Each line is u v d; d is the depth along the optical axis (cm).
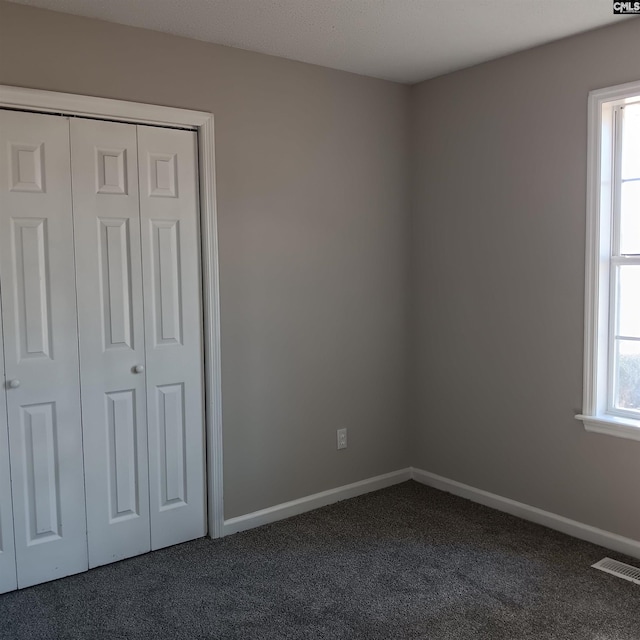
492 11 269
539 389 328
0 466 260
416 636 233
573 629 237
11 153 256
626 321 302
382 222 378
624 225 298
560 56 306
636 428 286
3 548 262
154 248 294
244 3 258
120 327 286
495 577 276
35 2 254
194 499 314
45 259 266
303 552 301
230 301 317
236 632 237
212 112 306
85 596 262
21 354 262
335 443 365
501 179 338
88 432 280
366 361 376
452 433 377
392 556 296
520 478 341
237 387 323
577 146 303
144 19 273
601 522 306
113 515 290
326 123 348
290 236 337
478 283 355
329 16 273
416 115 384
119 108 278
